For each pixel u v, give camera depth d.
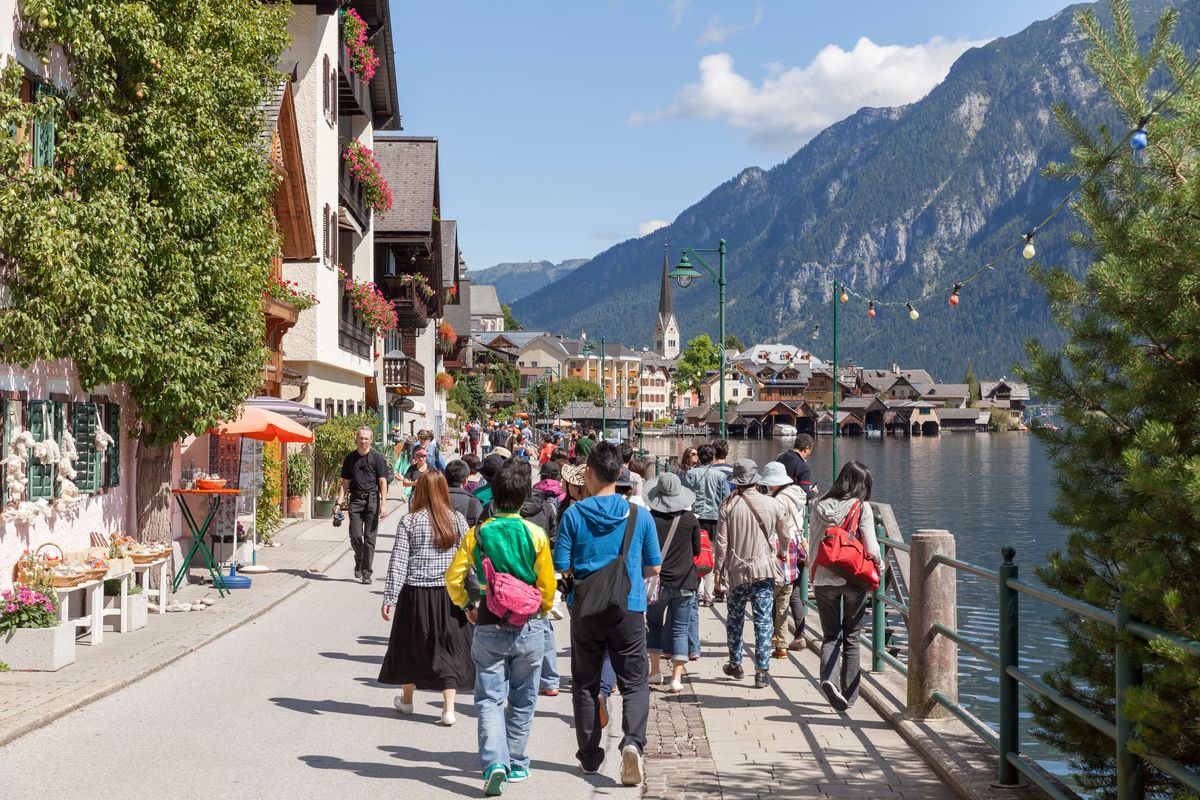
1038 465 122.31
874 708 9.52
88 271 11.76
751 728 8.83
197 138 13.99
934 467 118.69
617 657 7.41
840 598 9.48
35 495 12.15
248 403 19.47
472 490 14.16
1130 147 5.82
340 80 33.72
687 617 10.30
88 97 12.85
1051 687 6.27
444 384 83.69
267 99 16.22
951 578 8.66
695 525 10.37
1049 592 6.15
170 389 13.66
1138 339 5.82
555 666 9.38
